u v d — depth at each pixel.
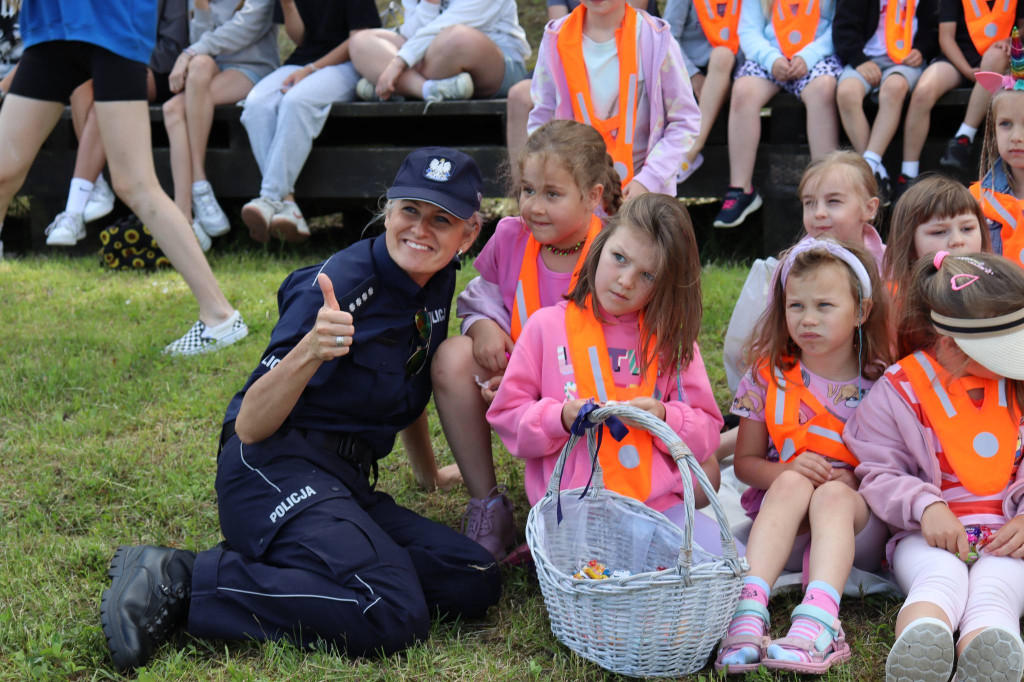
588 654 2.46
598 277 2.83
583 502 2.71
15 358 4.79
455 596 2.71
